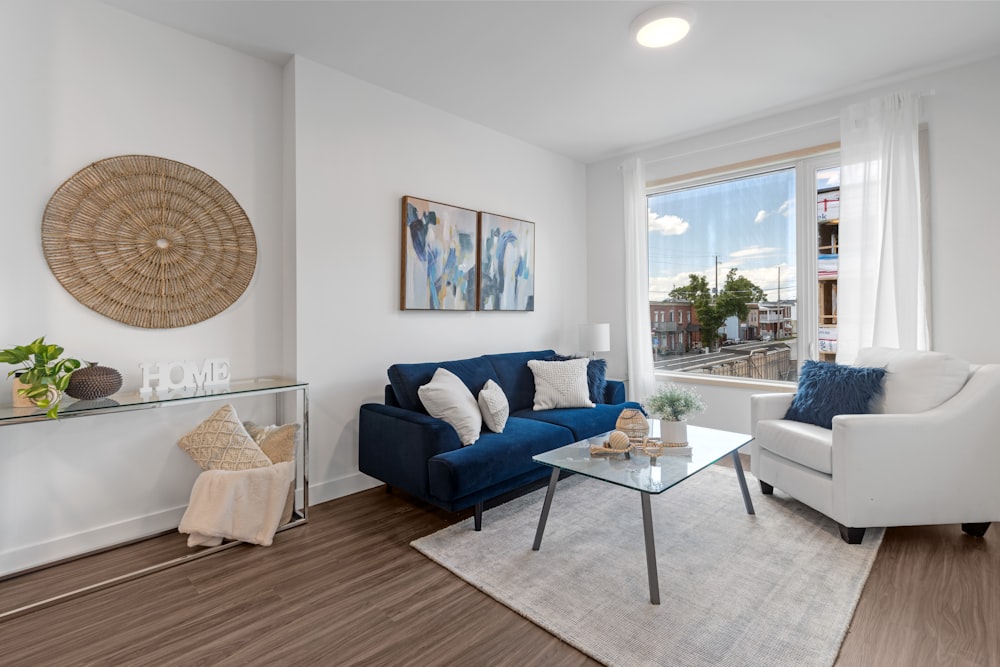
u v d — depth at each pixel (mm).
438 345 3660
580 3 2412
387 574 2078
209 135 2701
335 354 3045
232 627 1719
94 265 2336
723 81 3238
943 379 2439
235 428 2482
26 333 2168
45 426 2195
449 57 2908
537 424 3082
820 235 3695
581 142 4367
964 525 2400
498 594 1903
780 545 2291
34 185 2182
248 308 2852
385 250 3309
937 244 3109
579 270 4910
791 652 1562
